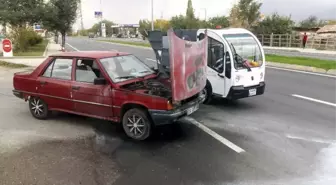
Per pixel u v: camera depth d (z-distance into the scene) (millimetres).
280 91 9391
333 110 7145
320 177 4012
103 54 6098
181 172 4156
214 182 3891
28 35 24812
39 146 5059
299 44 31312
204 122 6289
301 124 6125
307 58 18234
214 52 7453
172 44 4480
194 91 5434
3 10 22734
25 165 4383
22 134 5613
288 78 11867
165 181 3924
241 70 7227
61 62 6164
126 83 5566
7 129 5898
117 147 5035
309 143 5125
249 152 4785
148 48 33219
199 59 5555
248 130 5785
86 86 5723
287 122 6262
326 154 4684
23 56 19406
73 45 41094
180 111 5129
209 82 7660
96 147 5031
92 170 4230
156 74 6422
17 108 7414
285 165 4340
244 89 7266
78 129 5906
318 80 11234
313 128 5871
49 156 4680
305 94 8898
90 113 5852
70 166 4352
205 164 4387
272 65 16562
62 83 6027
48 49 28641
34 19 23984
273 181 3912
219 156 4648
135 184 3854
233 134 5578
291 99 8305
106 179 3984
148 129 5246
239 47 7426
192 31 7953
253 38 7723
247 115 6797
